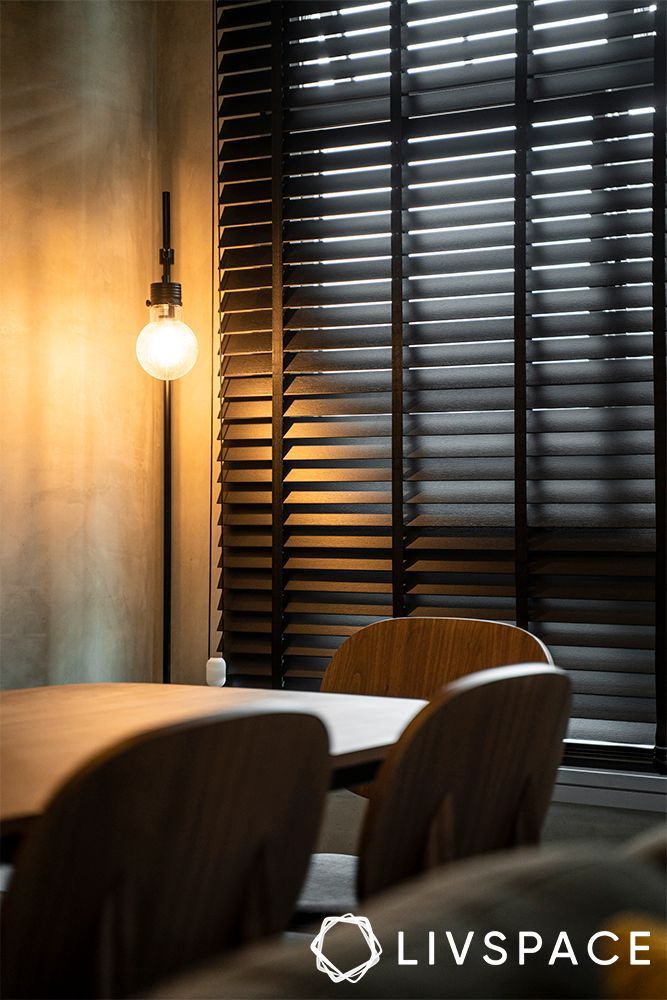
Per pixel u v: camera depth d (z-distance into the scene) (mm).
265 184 3365
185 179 3600
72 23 3209
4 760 1233
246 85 3365
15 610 2967
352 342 3229
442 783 1060
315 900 1582
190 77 3604
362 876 1002
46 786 1097
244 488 3414
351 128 3229
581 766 2949
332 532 3299
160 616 3586
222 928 875
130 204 3467
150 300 3199
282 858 912
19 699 1773
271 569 3369
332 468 3289
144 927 799
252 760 848
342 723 1521
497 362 3057
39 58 3074
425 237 3164
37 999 759
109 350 3348
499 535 3113
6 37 2951
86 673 3227
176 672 3590
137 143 3508
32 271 3033
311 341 3275
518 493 3004
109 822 758
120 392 3396
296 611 3289
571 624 3035
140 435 3488
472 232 3119
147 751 763
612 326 2967
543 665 1190
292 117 3299
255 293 3391
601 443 2994
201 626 3562
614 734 2963
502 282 3090
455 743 1054
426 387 3125
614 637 2963
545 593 3014
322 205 3281
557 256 3023
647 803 2854
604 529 3037
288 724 875
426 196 3145
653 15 2932
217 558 3535
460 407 3104
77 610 3195
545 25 3059
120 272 3408
